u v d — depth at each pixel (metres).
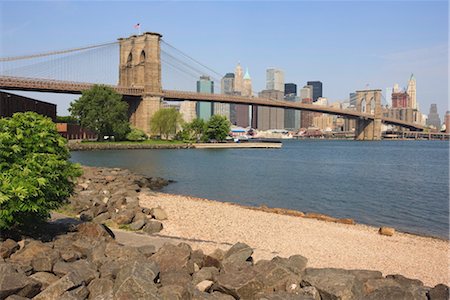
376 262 15.12
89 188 29.41
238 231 19.03
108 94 102.38
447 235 22.23
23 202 12.67
